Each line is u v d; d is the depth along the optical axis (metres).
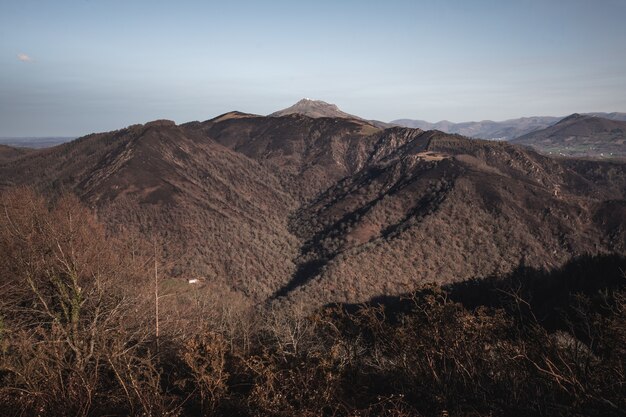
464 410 3.48
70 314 7.36
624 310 3.23
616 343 3.13
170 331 8.52
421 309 4.30
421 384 3.96
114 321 6.90
